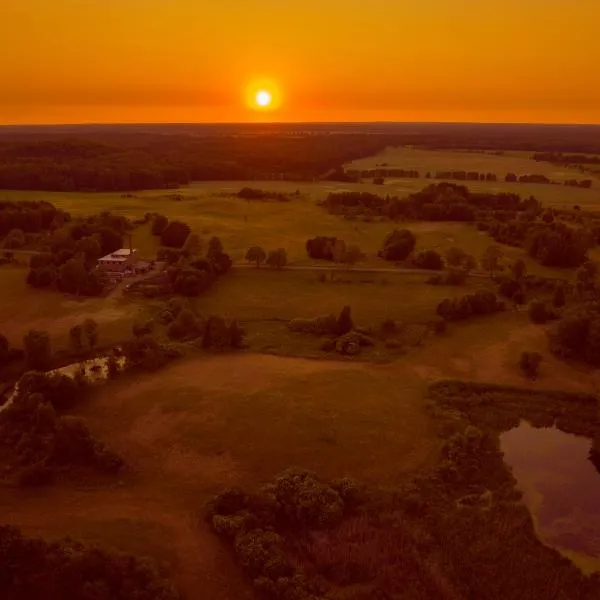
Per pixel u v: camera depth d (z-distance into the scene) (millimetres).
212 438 66312
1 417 68812
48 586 42969
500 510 56156
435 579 47594
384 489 58250
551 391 78062
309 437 66688
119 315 101688
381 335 94688
